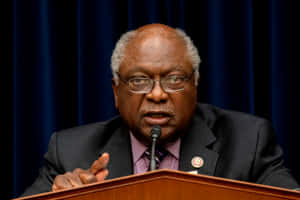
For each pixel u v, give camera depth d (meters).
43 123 4.92
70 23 5.00
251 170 3.32
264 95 5.00
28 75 4.92
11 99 5.08
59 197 1.74
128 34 3.19
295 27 4.74
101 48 4.87
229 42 4.79
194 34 4.87
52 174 3.54
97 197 1.76
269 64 4.93
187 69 3.10
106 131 3.68
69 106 5.00
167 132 3.12
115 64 3.23
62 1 4.97
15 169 4.89
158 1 4.86
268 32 4.96
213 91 4.80
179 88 3.06
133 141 3.47
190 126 3.52
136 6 4.80
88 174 2.34
